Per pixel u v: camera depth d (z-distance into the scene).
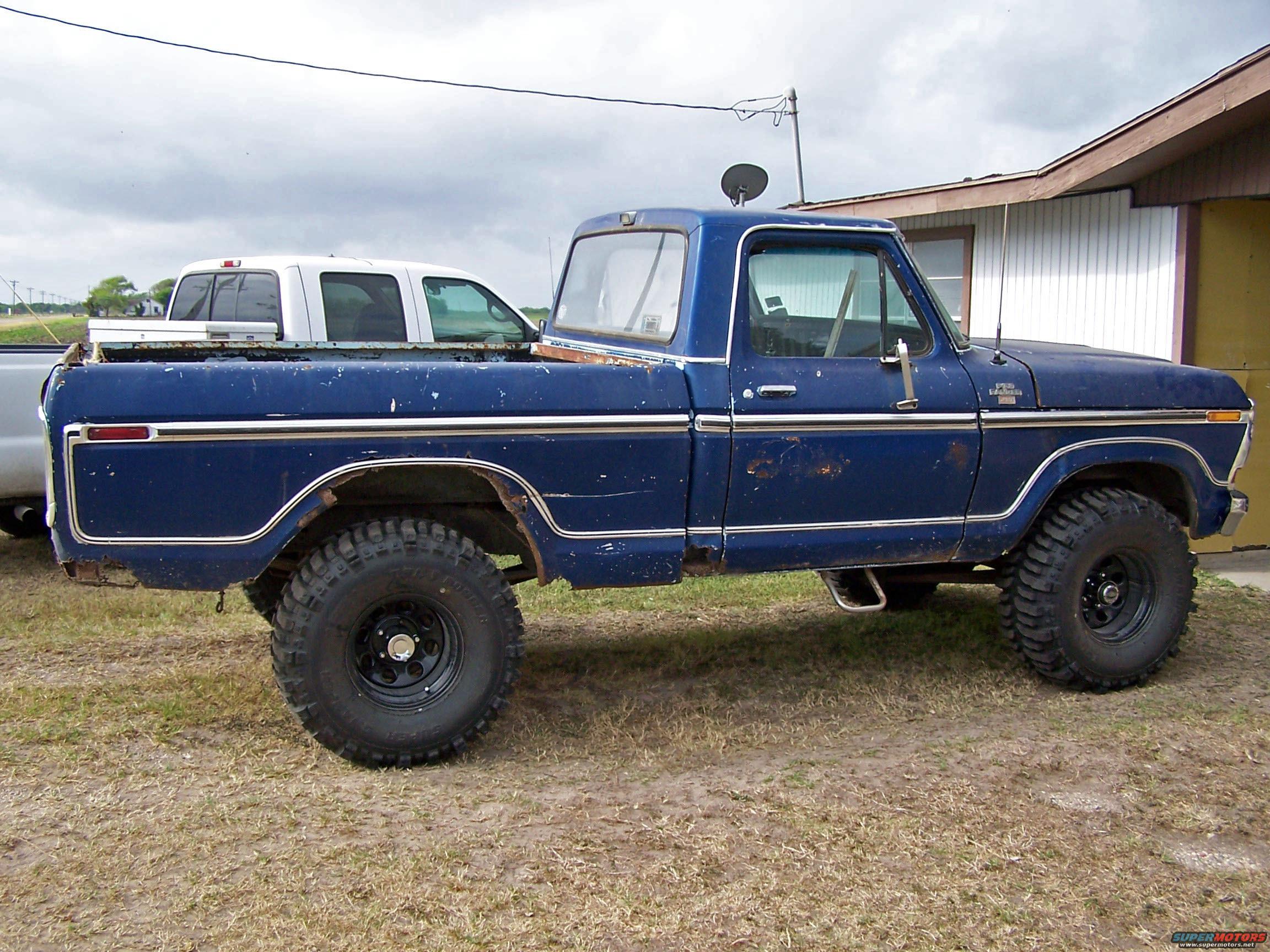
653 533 4.32
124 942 2.81
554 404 4.07
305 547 4.35
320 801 3.68
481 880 3.20
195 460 3.72
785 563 4.56
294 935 2.87
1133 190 7.79
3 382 7.05
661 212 4.72
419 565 3.97
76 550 3.68
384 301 8.25
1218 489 5.26
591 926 2.97
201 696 4.71
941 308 4.75
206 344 4.96
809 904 3.14
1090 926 3.09
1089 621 5.12
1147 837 3.62
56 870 3.15
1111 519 4.95
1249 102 6.41
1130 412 4.99
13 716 4.38
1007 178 7.89
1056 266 8.38
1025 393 4.80
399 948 2.84
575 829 3.55
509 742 4.37
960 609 6.58
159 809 3.57
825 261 4.56
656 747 4.36
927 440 4.63
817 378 4.46
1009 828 3.64
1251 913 3.19
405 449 3.92
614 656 5.53
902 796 3.86
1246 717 4.72
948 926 3.06
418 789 3.85
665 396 4.22
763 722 4.66
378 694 4.05
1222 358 7.73
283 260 8.02
